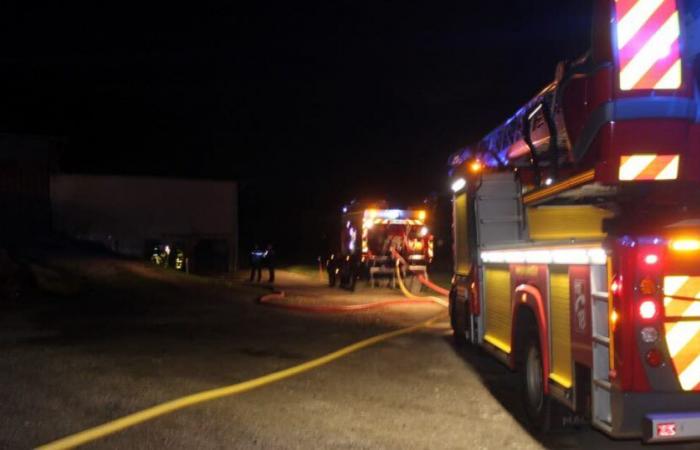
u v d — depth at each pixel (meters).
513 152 9.56
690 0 6.02
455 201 11.30
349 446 6.43
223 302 19.09
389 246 26.55
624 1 5.96
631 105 5.91
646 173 6.00
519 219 9.56
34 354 10.66
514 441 6.66
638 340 5.08
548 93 7.94
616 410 5.15
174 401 7.85
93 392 8.27
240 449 6.29
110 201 32.62
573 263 5.90
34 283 18.39
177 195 34.44
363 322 15.38
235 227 36.00
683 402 5.10
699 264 5.11
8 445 6.24
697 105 5.94
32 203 29.98
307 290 25.64
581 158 6.54
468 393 8.59
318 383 9.06
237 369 9.84
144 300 18.62
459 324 11.30
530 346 7.14
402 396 8.41
